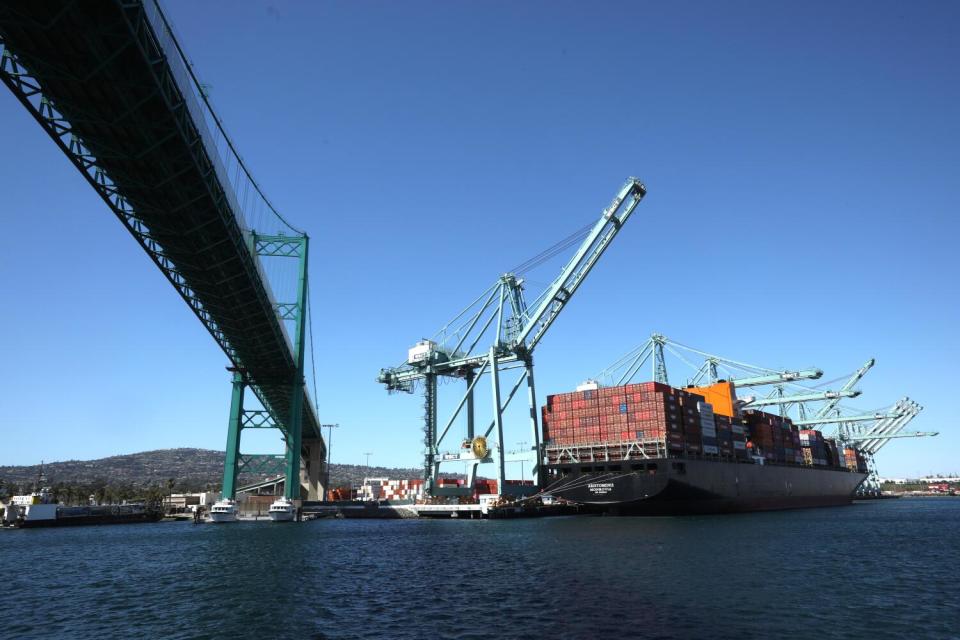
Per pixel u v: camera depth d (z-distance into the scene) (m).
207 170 43.12
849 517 88.00
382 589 31.12
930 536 56.06
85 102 35.59
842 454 155.75
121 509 112.31
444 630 22.64
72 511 103.88
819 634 21.48
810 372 107.19
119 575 37.91
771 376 110.62
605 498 77.69
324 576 35.72
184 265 53.22
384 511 98.00
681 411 79.50
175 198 44.44
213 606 27.62
